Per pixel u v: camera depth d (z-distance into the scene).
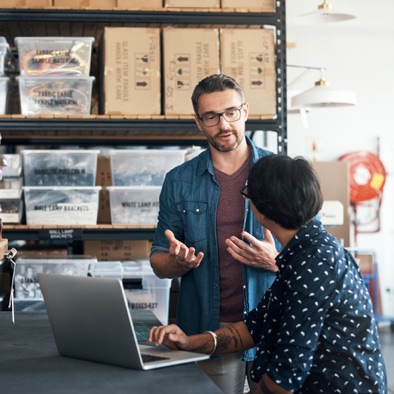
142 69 3.79
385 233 9.13
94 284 1.95
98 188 3.89
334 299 1.76
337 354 1.78
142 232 3.90
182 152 3.99
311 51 8.93
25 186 3.87
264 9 3.87
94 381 1.82
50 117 3.75
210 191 2.75
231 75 3.82
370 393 1.78
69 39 3.80
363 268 8.63
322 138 9.02
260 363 1.98
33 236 3.84
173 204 2.80
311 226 1.86
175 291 4.14
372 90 9.02
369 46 9.00
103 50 3.84
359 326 1.79
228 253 2.72
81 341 2.04
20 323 2.66
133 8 3.80
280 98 3.91
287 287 1.82
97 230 3.88
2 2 3.74
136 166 3.97
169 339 2.14
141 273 3.94
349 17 5.70
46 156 3.89
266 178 1.85
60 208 3.88
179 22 3.83
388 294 9.08
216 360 2.72
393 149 9.09
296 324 1.75
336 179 7.16
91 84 3.82
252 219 2.71
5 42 3.78
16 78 3.77
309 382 1.81
